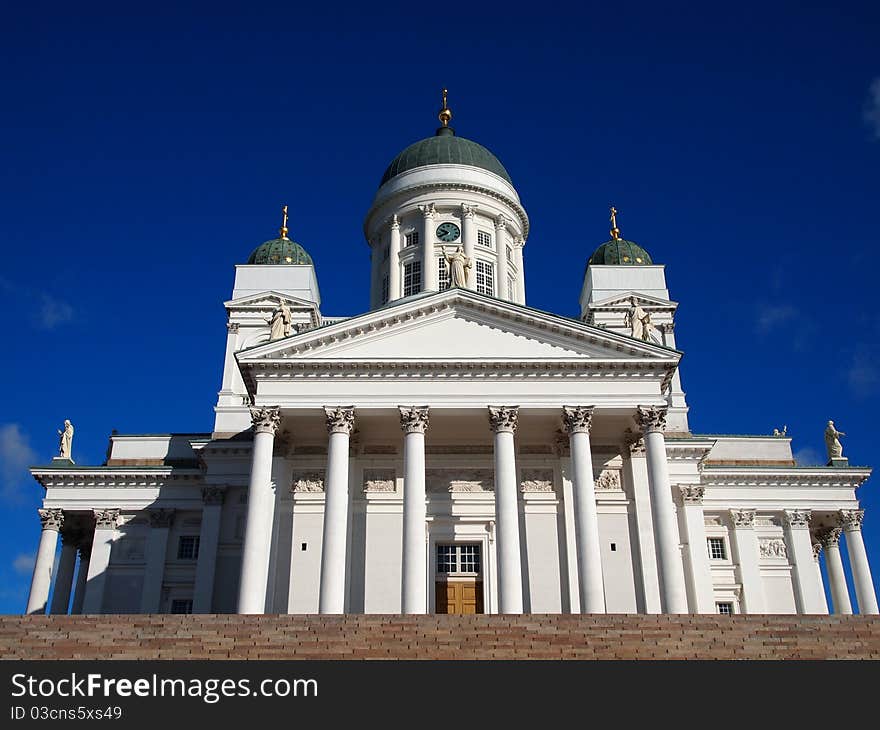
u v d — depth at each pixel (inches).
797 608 2234.3
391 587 1745.8
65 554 2361.0
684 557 2001.7
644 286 2549.2
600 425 1818.4
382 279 2613.2
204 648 1031.0
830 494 2338.8
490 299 1764.3
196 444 2219.5
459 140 2721.5
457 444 1878.7
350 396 1702.8
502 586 1557.6
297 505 1812.3
